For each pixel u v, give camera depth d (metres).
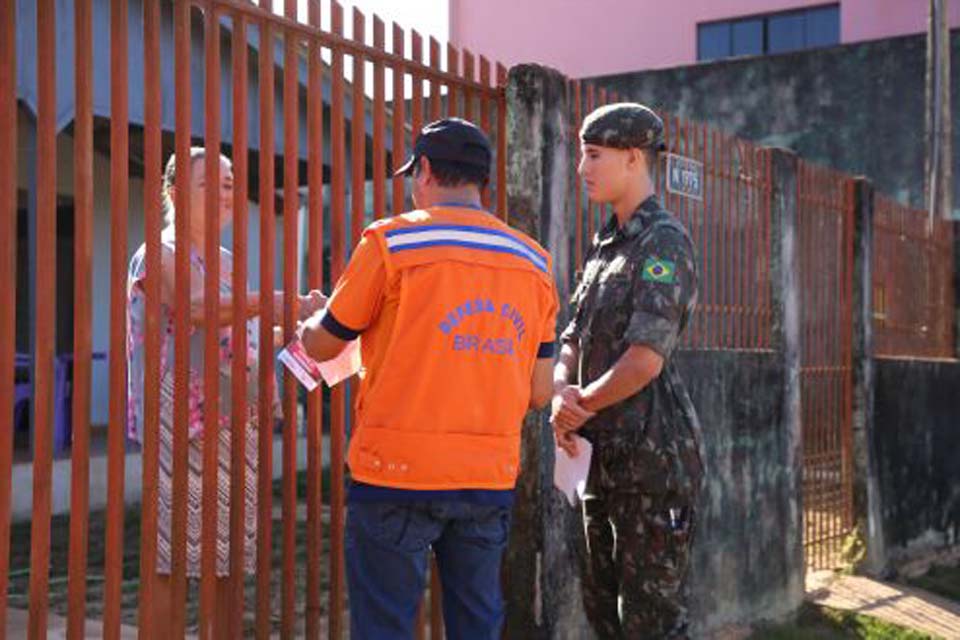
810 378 7.00
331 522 3.63
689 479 3.45
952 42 13.95
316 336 2.92
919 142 14.24
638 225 3.46
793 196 6.33
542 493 4.20
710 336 5.59
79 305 2.87
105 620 3.00
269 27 3.35
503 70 4.39
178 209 3.14
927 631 6.11
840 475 7.34
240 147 3.25
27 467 7.61
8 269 2.72
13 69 2.73
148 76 3.03
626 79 16.27
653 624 3.44
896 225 8.25
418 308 2.83
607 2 22.27
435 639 4.05
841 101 14.77
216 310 3.22
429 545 2.91
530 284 3.02
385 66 3.81
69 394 8.45
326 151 6.63
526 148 4.27
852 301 7.50
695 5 21.48
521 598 4.21
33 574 2.81
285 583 3.44
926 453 8.34
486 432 2.90
